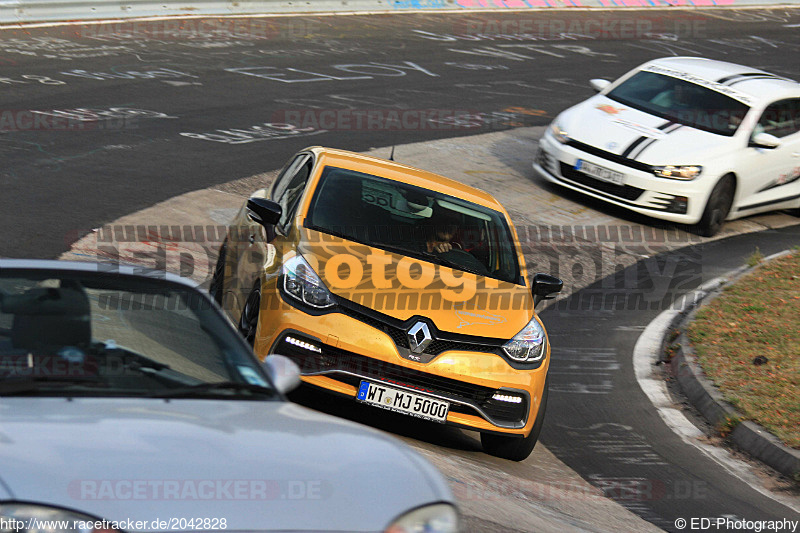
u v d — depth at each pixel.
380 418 25.73
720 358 33.25
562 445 27.14
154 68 70.19
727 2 144.25
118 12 87.12
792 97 54.94
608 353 34.97
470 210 28.64
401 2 109.88
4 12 78.94
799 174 54.62
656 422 29.47
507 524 18.20
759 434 27.62
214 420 12.22
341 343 22.89
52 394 12.25
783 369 32.25
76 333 13.52
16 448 10.42
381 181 28.50
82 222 37.84
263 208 25.64
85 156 47.31
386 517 10.75
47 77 63.41
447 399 23.17
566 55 96.88
